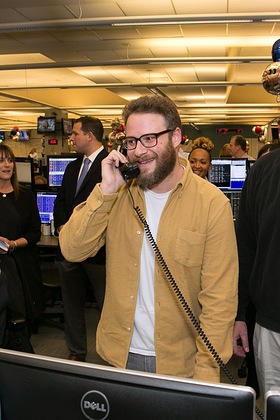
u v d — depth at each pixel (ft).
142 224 4.29
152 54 26.73
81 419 2.44
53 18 20.04
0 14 19.48
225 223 4.13
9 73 32.81
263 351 4.86
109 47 24.91
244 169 12.10
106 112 49.80
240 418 2.23
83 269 9.68
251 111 49.78
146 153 3.99
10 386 2.58
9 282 9.41
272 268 4.63
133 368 4.40
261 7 18.78
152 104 4.00
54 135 37.73
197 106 46.83
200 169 10.19
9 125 61.93
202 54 26.78
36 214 10.52
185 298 4.22
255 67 29.01
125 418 2.36
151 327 4.30
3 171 9.85
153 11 19.13
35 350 11.02
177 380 2.31
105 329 4.53
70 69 31.07
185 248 4.14
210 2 18.17
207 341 3.94
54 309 12.64
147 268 4.31
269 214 4.68
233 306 4.11
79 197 9.93
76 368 2.45
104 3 18.13
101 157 9.92
